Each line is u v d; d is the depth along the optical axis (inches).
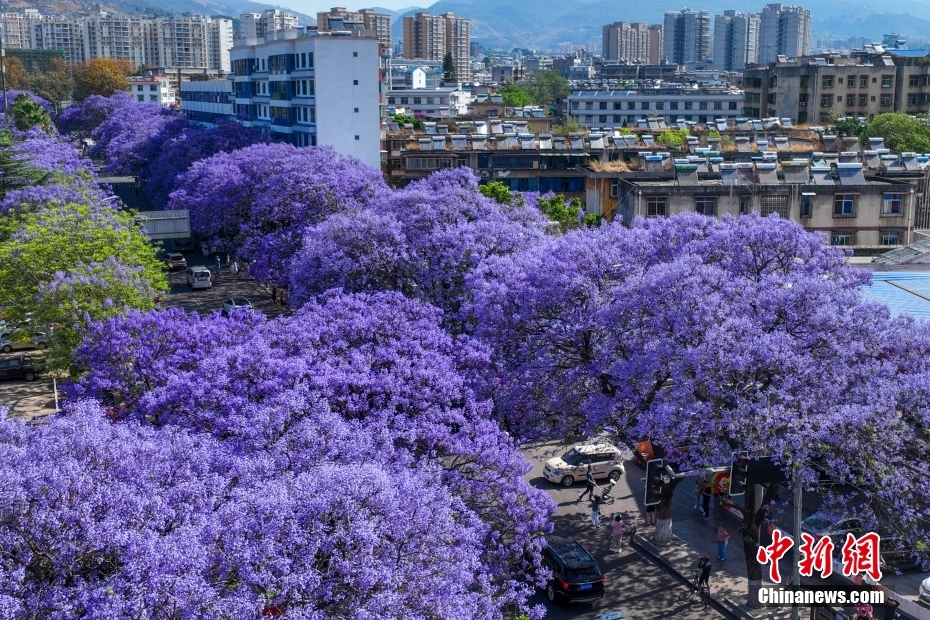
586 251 1667.1
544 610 1128.8
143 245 2305.6
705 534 1584.6
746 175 2945.4
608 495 1732.3
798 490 1205.7
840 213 2883.9
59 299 1859.0
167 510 905.5
